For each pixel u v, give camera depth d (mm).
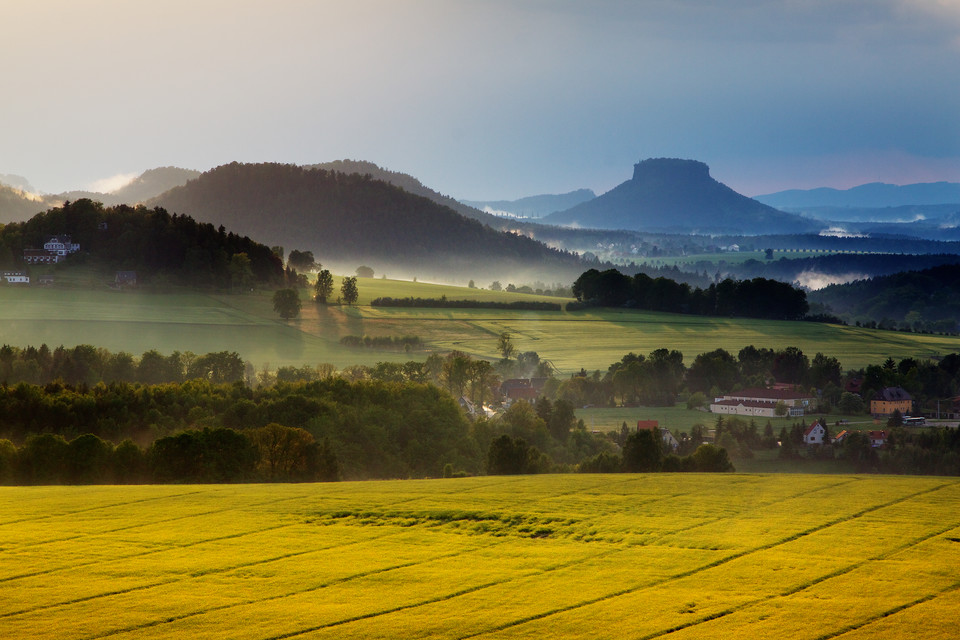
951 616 39844
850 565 46438
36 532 55531
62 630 39719
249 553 50969
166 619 40938
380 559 49594
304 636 39125
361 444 119000
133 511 61594
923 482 67812
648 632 39062
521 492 66500
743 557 48281
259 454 94188
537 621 40344
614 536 53156
